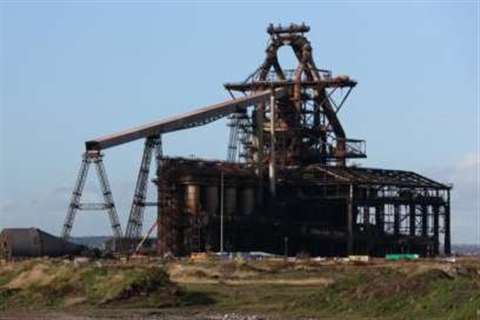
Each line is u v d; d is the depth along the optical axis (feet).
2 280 566.77
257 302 447.01
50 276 517.55
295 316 389.80
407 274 400.67
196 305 450.71
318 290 448.24
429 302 362.53
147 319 397.19
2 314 433.89
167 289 464.24
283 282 560.61
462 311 341.00
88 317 411.75
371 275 416.26
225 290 502.38
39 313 434.30
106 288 471.62
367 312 379.76
